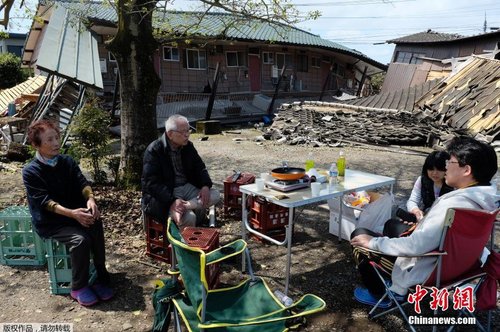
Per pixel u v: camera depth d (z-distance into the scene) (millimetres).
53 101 9977
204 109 17953
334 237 4738
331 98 24094
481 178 2527
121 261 4074
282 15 5434
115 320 3152
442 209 2510
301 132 12445
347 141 11391
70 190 3592
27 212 4035
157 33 6387
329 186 3779
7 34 6859
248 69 21031
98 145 6094
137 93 5699
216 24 8250
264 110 19703
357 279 3789
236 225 5020
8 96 16094
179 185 4273
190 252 2340
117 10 5363
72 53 6734
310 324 3107
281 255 4246
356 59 24828
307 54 23344
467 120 11227
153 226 4070
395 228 3471
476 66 13812
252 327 2404
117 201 5438
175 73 18812
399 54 26469
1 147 10156
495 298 2664
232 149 11023
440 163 3547
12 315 3195
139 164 5859
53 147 3377
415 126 11938
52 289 3492
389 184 4035
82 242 3232
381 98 16328
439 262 2512
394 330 3047
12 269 3928
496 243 4461
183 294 2668
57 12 7809
